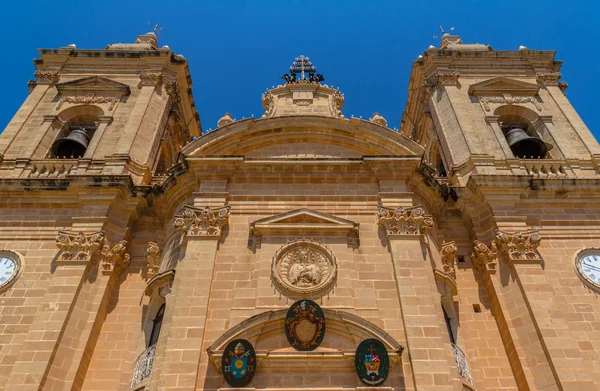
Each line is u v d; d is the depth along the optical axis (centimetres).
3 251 1716
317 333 1352
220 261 1550
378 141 1931
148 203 1912
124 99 2405
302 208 1661
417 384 1260
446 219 1892
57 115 2305
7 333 1512
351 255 1555
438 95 2484
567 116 2292
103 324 1605
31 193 1856
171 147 2586
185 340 1346
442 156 2336
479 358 1529
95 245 1675
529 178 1859
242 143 1956
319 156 1942
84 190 1841
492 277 1667
